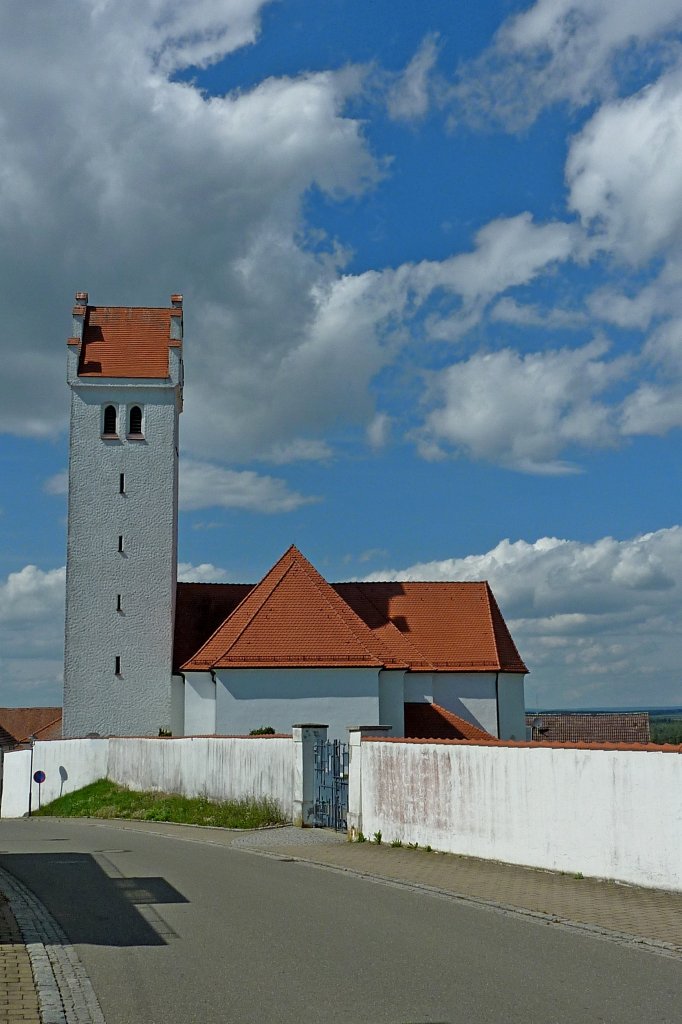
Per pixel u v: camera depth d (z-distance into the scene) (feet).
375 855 65.46
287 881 55.57
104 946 38.06
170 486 173.58
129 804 126.62
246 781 99.55
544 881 52.54
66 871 62.69
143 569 171.63
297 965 34.60
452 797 64.03
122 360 176.45
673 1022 27.50
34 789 177.17
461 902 47.60
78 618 169.89
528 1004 29.43
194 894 51.19
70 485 172.65
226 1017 28.40
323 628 146.92
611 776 51.29
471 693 173.47
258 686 142.82
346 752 80.59
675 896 46.96
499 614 185.37
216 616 180.24
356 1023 27.63
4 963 35.17
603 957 35.53
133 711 168.55
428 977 32.78
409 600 181.16
